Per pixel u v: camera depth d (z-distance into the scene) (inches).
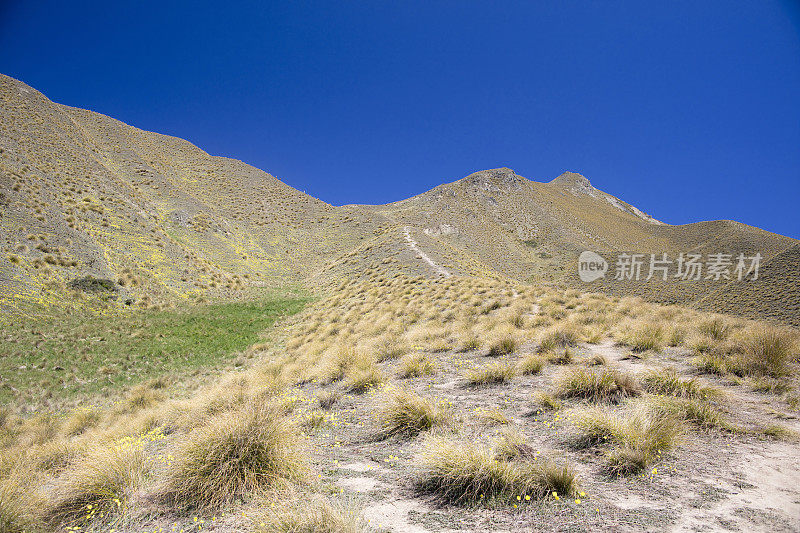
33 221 1104.8
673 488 137.9
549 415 216.5
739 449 167.6
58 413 531.2
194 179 2849.4
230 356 820.0
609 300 751.1
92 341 796.6
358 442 206.5
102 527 143.9
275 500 137.6
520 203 4505.4
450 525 122.5
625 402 225.6
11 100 1994.3
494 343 406.9
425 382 315.9
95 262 1118.4
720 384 260.7
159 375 698.2
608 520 119.6
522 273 3024.1
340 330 826.2
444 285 1055.0
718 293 1950.1
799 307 1448.1
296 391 344.8
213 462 163.8
